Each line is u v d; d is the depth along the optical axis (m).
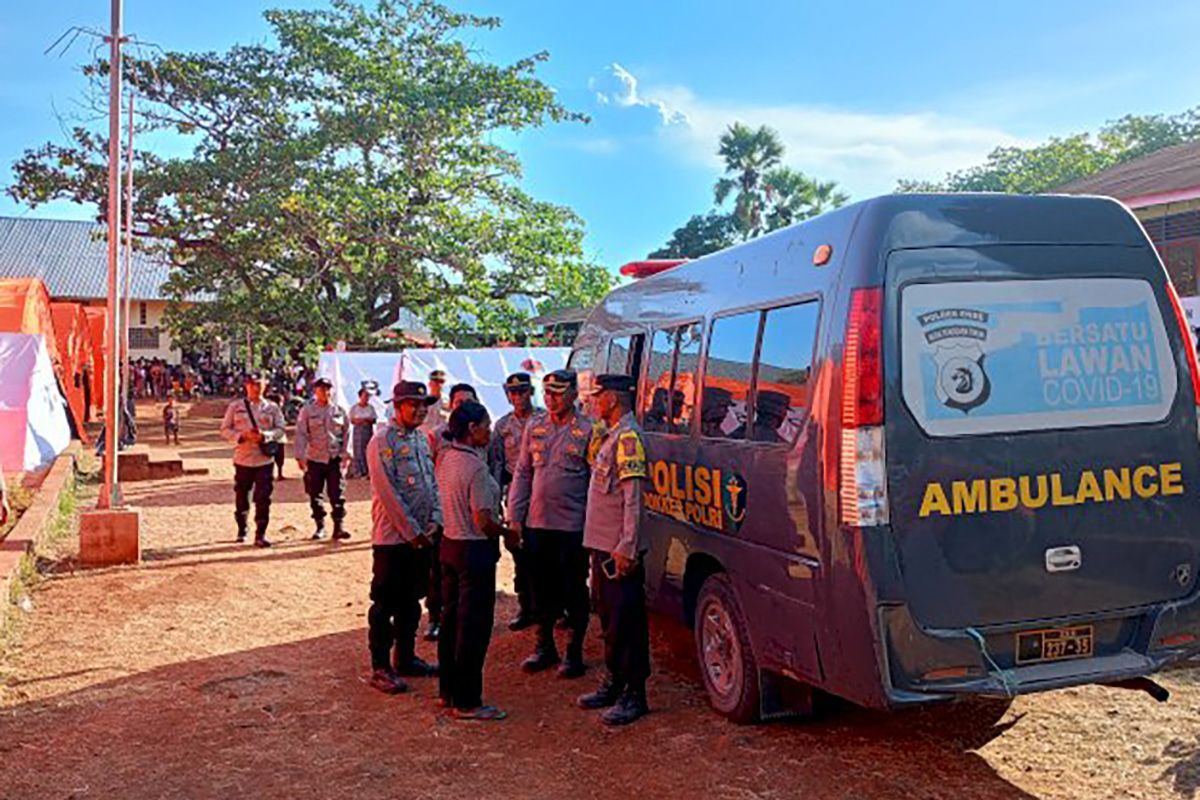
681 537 6.00
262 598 8.81
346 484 17.22
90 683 6.47
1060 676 4.28
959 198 4.52
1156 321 4.66
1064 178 36.84
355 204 28.86
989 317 4.43
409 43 32.59
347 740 5.45
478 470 5.69
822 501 4.44
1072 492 4.42
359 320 31.22
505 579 9.57
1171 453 4.58
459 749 5.29
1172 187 14.06
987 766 4.78
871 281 4.36
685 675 6.45
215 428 30.52
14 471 15.45
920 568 4.22
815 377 4.58
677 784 4.71
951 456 4.29
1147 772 4.64
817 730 5.31
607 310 7.92
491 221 30.92
